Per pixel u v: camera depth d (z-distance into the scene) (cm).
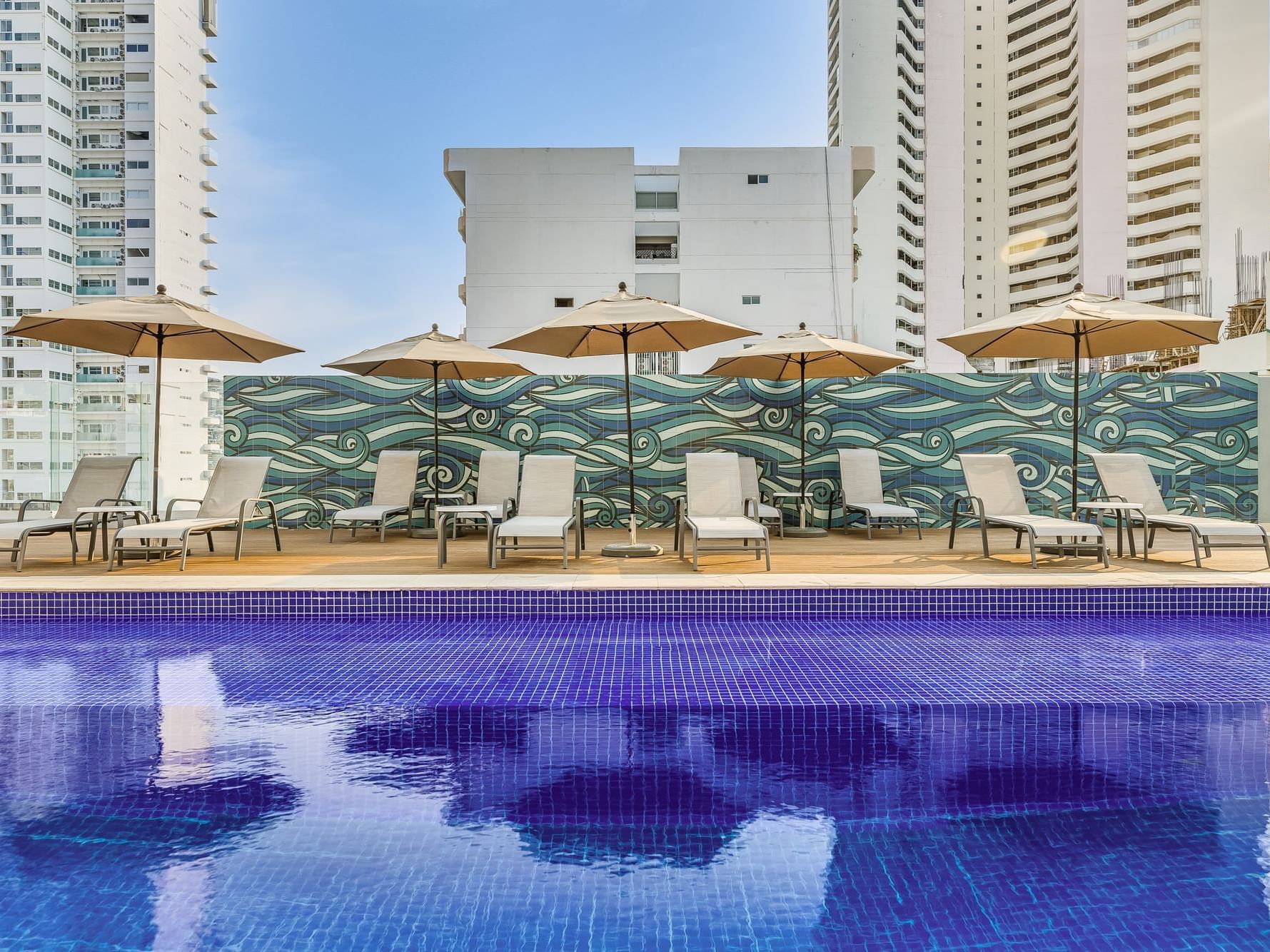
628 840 260
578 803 288
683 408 955
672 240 4194
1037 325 659
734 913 218
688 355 3941
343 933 207
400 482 899
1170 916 214
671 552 744
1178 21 7044
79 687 372
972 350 785
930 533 903
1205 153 6938
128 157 5772
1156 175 7150
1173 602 543
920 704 344
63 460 1073
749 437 959
